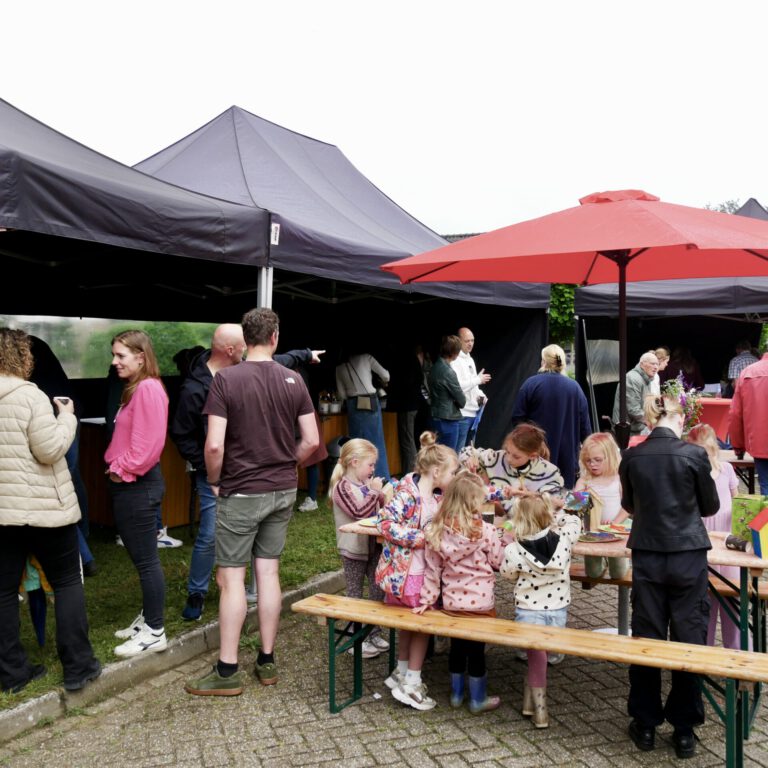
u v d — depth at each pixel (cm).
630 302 941
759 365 565
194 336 1004
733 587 350
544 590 343
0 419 315
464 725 333
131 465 359
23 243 573
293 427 369
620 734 326
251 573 471
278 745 314
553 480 395
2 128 395
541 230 364
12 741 311
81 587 343
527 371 965
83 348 877
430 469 356
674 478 308
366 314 1045
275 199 597
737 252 426
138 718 335
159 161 690
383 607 353
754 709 341
